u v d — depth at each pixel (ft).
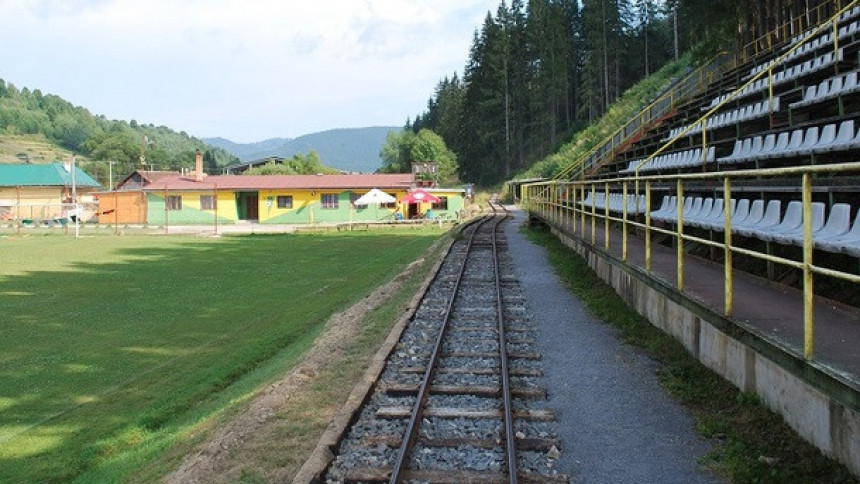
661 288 31.32
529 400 26.20
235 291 69.97
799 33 95.81
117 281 77.61
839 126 42.78
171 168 547.49
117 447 29.27
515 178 277.64
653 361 30.48
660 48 296.51
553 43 298.56
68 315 57.31
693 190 47.96
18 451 29.12
